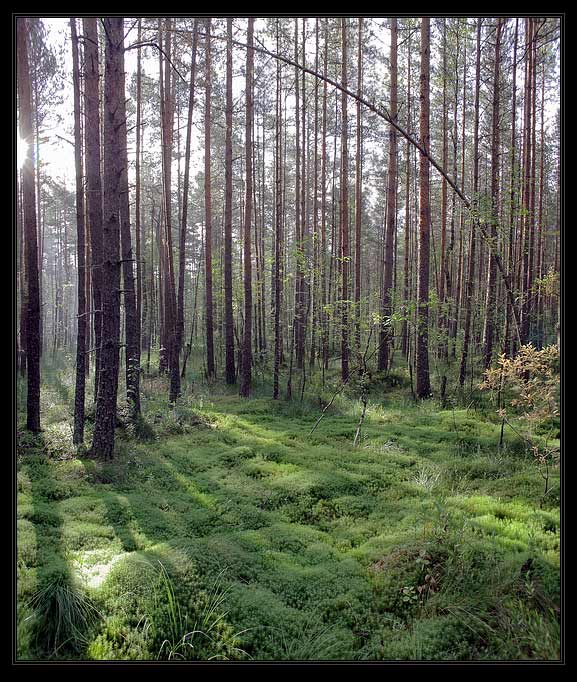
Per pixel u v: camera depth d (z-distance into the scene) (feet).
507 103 58.08
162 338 80.48
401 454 30.66
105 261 28.30
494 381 25.48
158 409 40.47
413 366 62.64
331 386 53.11
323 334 54.39
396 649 13.25
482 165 76.54
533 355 22.89
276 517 22.17
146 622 13.82
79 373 30.35
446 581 15.69
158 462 28.73
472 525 19.07
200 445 32.78
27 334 31.01
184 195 42.14
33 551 16.63
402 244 118.01
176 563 16.57
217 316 79.92
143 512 21.45
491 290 47.65
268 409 43.60
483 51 54.24
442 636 13.62
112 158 28.07
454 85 62.54
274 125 76.02
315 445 33.19
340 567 17.35
